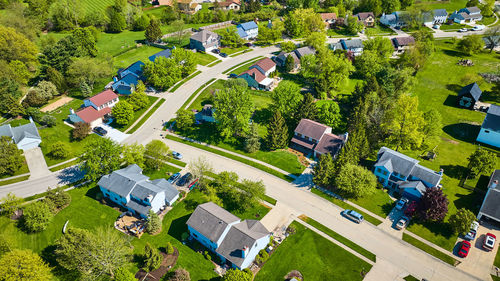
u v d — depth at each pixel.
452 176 92.44
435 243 74.38
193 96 128.00
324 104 110.50
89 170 85.31
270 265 69.25
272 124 99.69
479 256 71.25
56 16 173.38
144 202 78.25
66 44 131.25
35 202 81.50
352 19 186.12
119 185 80.31
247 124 102.50
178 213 80.56
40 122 110.19
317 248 73.19
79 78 125.00
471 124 114.12
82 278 64.62
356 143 90.50
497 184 83.06
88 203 83.25
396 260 71.00
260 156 100.38
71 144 103.44
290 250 72.56
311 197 86.50
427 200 76.62
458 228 74.25
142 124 113.75
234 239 68.38
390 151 91.88
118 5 188.50
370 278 67.44
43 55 127.31
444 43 175.38
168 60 130.00
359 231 77.44
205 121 113.62
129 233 75.56
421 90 135.12
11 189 87.44
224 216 72.50
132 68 135.25
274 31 168.50
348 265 69.81
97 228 76.12
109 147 86.75
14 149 93.00
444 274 68.12
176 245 72.88
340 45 162.88
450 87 136.38
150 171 93.12
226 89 106.38
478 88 124.88
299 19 179.12
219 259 70.19
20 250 67.69
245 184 81.50
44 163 96.44
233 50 166.00
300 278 67.06
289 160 98.69
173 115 117.69
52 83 121.12
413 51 143.75
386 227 78.31
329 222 79.69
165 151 93.75
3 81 112.69
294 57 149.75
